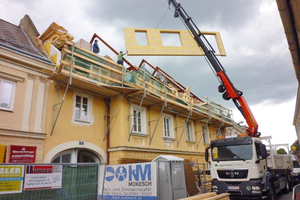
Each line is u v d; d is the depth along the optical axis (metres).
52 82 10.87
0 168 4.60
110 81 12.30
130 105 13.48
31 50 10.98
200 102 21.06
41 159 9.65
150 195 8.71
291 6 4.46
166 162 9.66
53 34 13.01
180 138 16.88
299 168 18.16
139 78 13.73
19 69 9.75
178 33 13.38
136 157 12.93
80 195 5.85
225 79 12.59
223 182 10.62
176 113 17.36
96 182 6.29
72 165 5.81
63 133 10.73
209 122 21.27
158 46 12.58
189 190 12.54
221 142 11.37
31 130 9.58
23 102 9.62
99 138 12.38
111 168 9.96
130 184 9.29
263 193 10.12
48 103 10.49
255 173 10.05
